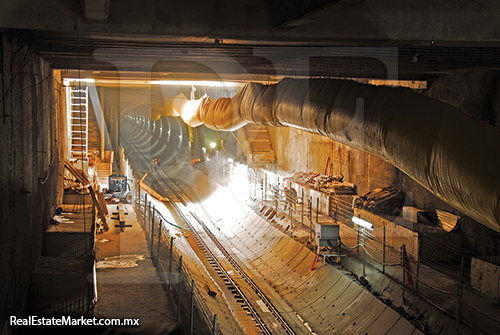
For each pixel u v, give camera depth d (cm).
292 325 1497
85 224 1486
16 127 938
